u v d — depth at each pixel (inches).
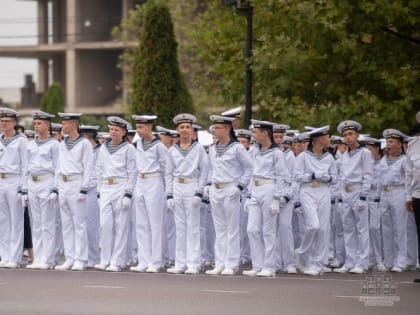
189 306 1285.7
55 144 1793.8
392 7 2201.0
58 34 4879.4
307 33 2278.5
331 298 1365.7
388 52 2321.6
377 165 1871.3
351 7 2201.0
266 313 1232.2
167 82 2605.8
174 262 1872.5
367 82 2378.2
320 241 1724.9
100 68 4803.2
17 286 1483.8
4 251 1820.9
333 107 2332.7
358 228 1784.0
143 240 1752.0
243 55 2513.5
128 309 1259.8
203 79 2802.7
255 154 1702.8
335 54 2320.4
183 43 4077.3
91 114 4699.8
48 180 1786.4
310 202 1724.9
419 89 2301.9
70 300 1337.4
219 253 1711.4
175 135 1878.7
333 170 1740.9
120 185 1758.1
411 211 1617.9
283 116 2422.5
